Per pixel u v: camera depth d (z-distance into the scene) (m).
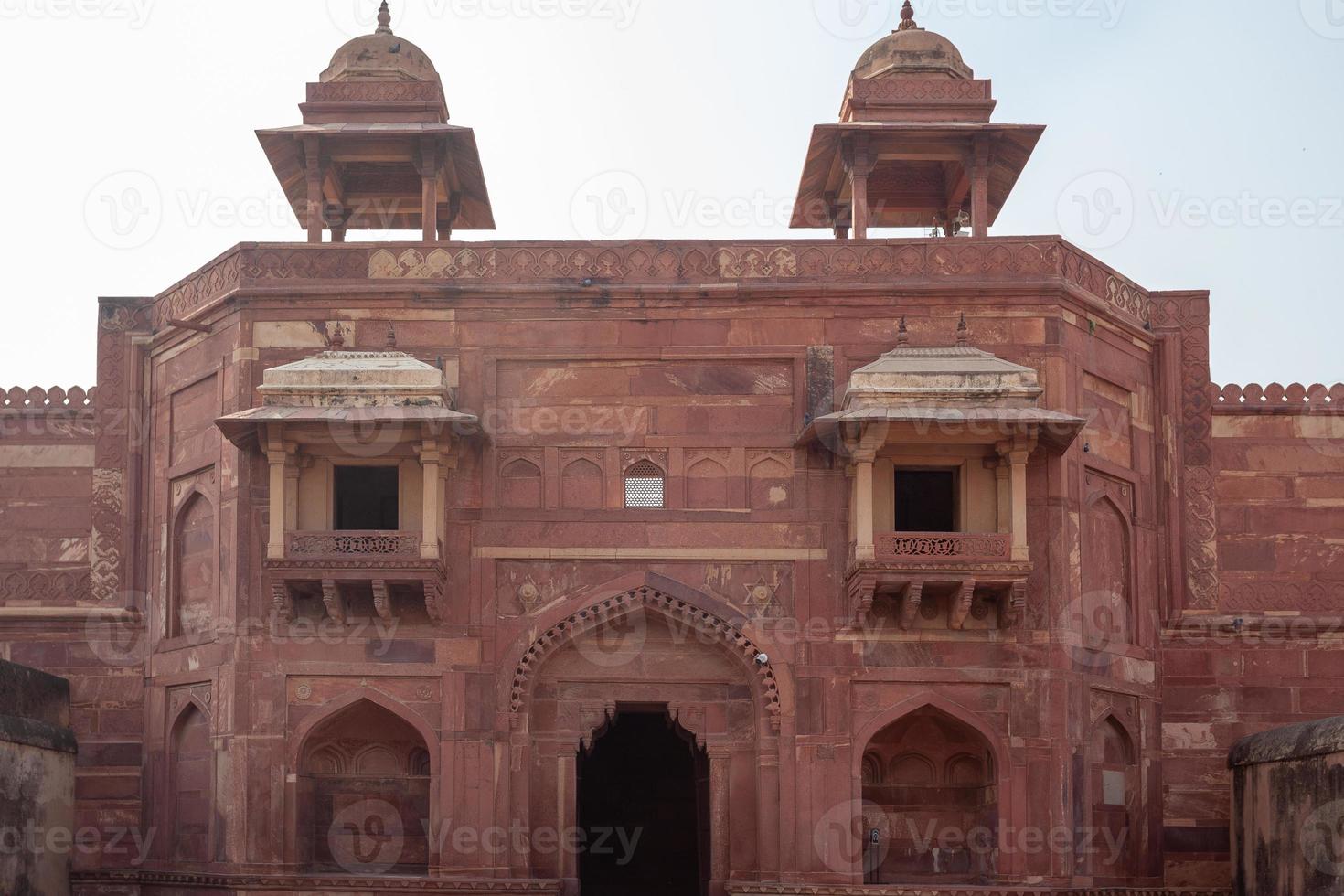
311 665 9.94
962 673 9.92
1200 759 10.82
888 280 10.30
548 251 10.39
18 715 9.95
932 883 10.01
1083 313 10.52
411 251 10.39
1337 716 9.48
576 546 10.09
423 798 10.18
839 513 10.09
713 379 10.27
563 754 10.10
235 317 10.38
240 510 10.06
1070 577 10.04
